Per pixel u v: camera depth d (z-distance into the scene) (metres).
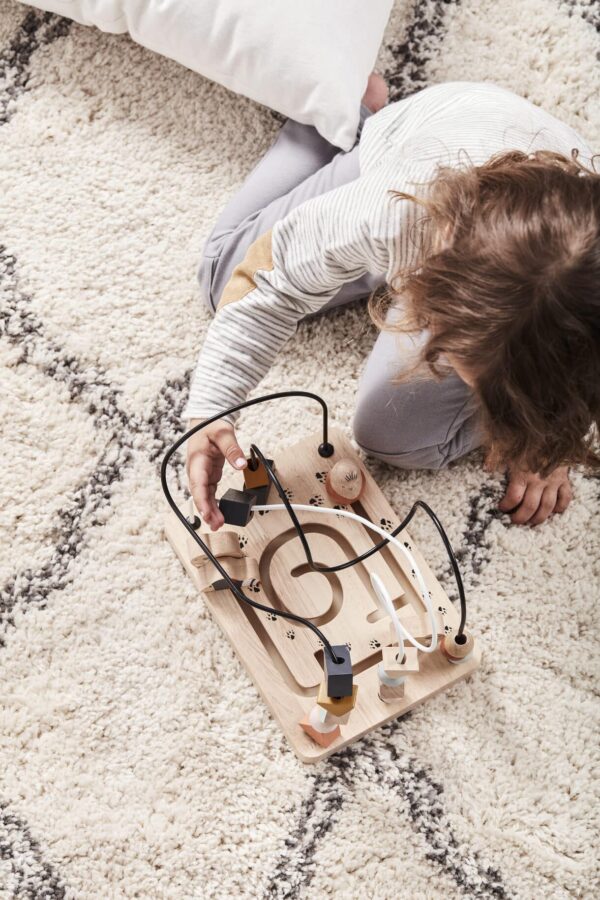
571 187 0.63
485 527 1.07
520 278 0.60
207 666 1.02
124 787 0.99
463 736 1.01
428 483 1.08
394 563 0.99
